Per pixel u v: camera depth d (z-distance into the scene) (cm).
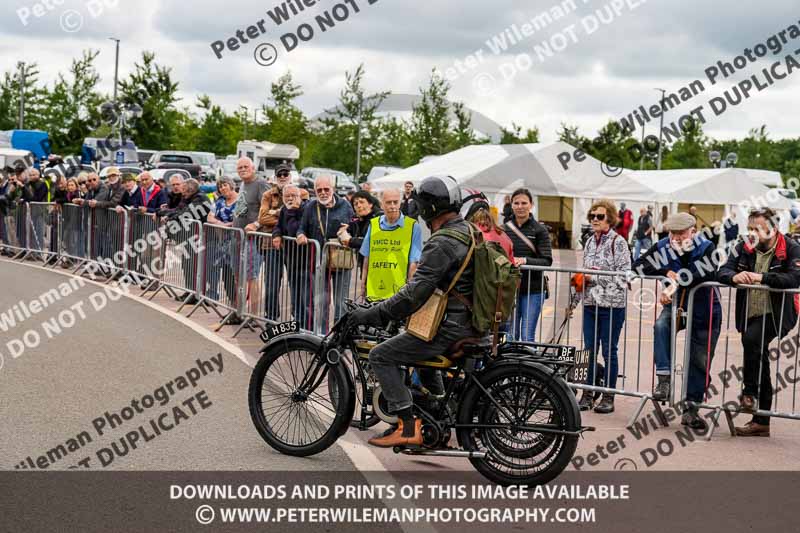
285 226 973
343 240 900
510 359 517
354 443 595
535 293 791
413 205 797
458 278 515
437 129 3444
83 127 3041
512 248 730
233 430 609
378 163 3681
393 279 754
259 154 3988
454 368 531
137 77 3894
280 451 561
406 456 568
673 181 2931
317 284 908
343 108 3609
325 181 935
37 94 5000
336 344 558
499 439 525
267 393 585
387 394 525
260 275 1027
